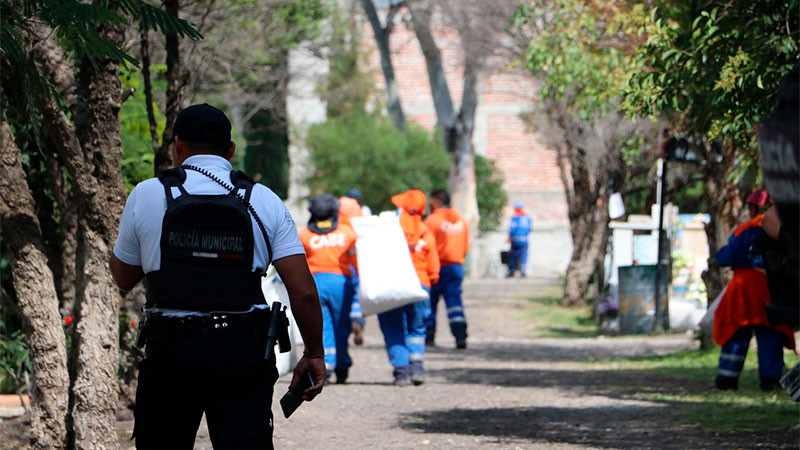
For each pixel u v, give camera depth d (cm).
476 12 5328
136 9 1330
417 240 2933
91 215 1491
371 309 2733
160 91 2777
